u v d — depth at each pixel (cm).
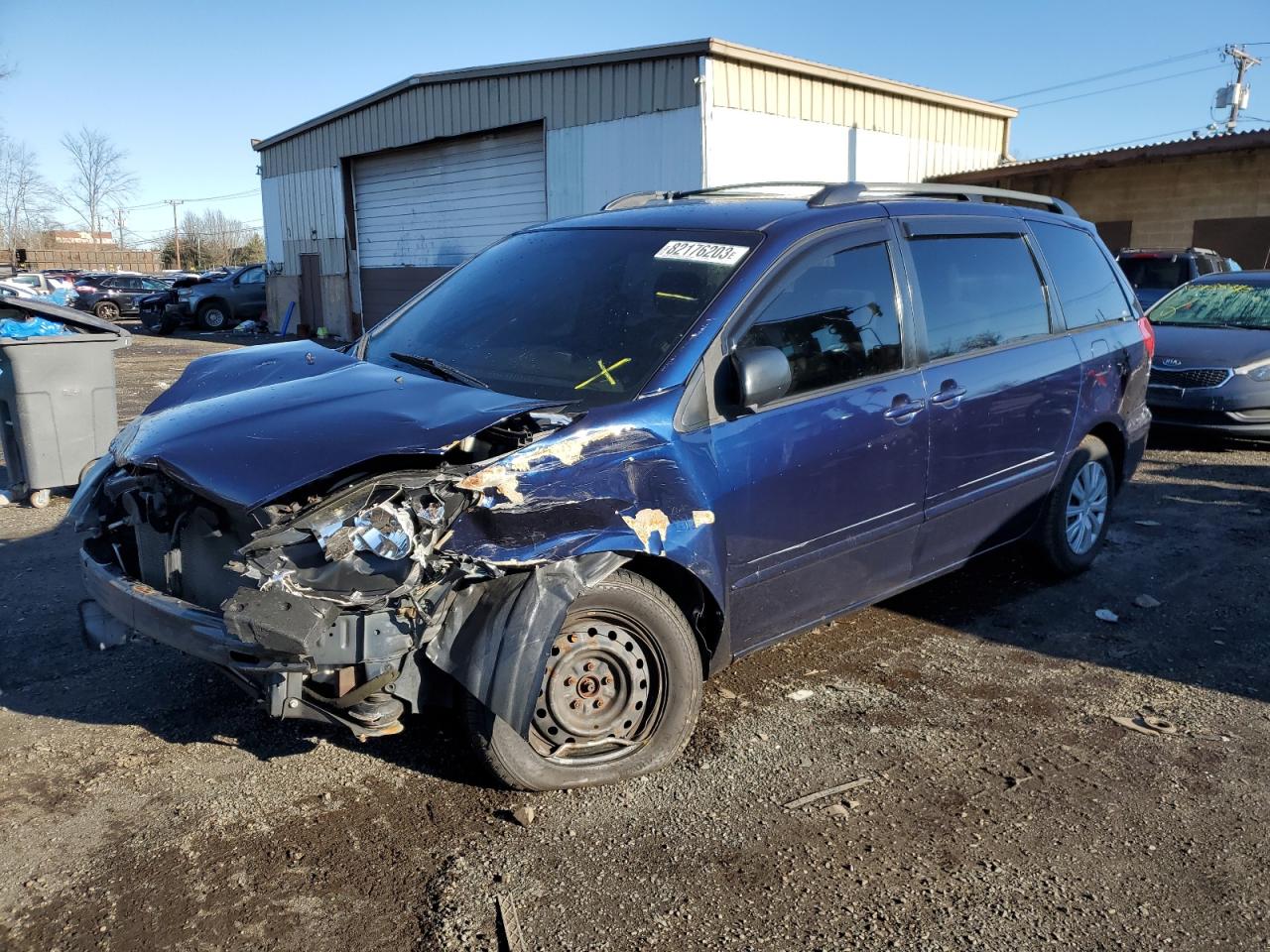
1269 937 265
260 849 299
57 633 466
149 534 340
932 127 1955
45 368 682
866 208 414
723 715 388
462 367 370
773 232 379
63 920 267
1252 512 688
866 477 388
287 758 353
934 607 509
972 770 349
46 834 306
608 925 267
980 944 262
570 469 302
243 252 7312
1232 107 3688
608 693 333
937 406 415
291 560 276
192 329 2777
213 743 364
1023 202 533
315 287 2492
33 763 349
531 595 295
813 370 371
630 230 416
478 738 313
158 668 427
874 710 394
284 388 354
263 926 265
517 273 423
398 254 2208
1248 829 315
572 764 327
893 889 284
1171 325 978
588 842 304
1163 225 1784
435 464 297
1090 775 346
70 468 704
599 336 361
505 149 1866
